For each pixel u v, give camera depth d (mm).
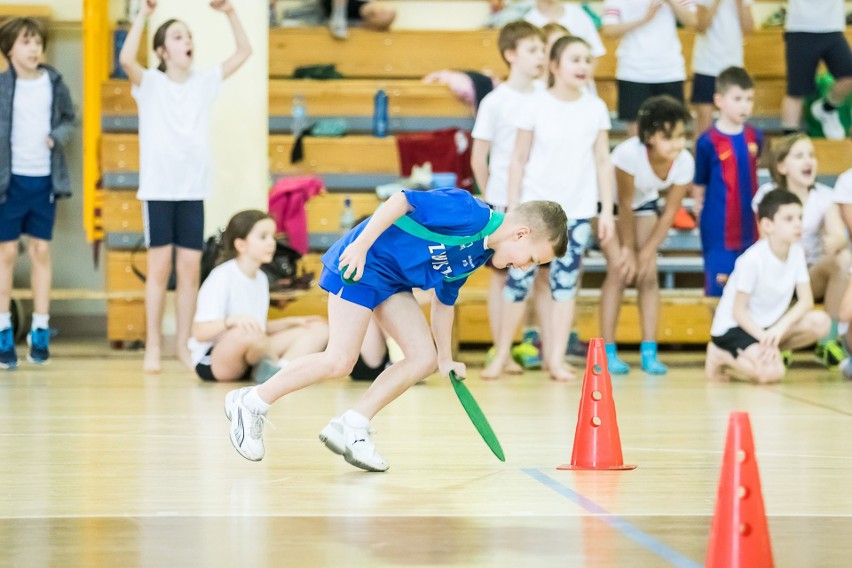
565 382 14445
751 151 16375
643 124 15016
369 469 7914
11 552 5496
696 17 18891
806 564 5383
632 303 18719
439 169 19562
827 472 8055
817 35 19500
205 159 15453
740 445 4957
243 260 14312
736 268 14711
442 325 8188
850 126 20672
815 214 16000
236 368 14047
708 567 4980
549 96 14445
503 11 22031
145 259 18594
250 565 5254
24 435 9609
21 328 19656
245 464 8227
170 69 15305
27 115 15477
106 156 18359
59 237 21047
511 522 6254
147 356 15320
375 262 7797
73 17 20969
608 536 5906
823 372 16125
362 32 21484
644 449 9070
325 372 7883
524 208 7691
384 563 5309
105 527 6074
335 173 19938
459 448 9062
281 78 21453
